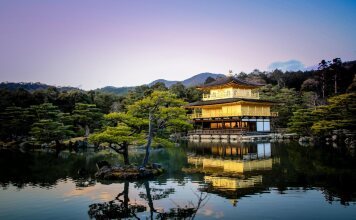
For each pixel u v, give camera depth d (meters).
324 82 122.06
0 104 72.81
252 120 79.25
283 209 18.55
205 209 18.88
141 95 97.31
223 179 27.38
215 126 86.12
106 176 28.69
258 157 41.53
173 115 32.78
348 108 54.94
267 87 111.94
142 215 18.20
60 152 53.59
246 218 17.14
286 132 80.50
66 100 84.56
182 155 45.97
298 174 28.80
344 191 22.31
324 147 51.88
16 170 34.25
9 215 18.39
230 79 83.50
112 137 29.34
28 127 68.25
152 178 28.52
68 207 19.91
